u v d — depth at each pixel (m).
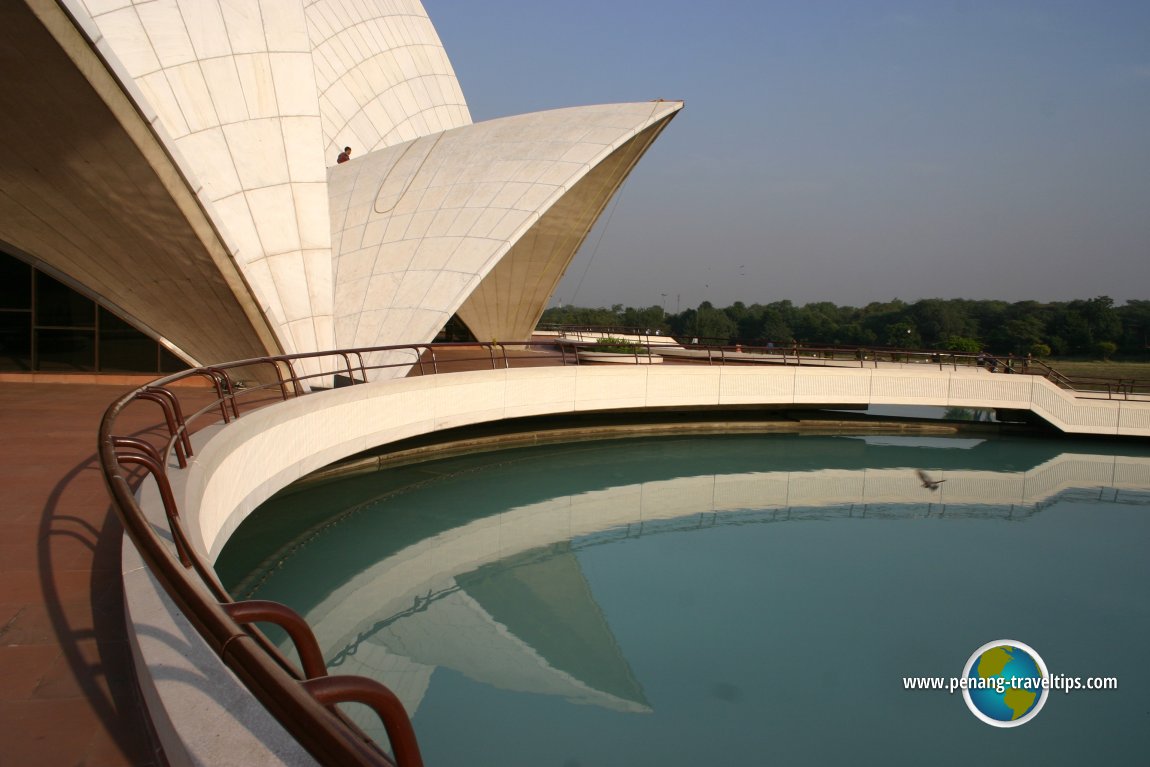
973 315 105.19
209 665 3.09
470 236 20.09
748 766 6.67
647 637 9.40
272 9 16.61
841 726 7.41
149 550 2.49
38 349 17.00
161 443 9.50
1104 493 18.11
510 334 35.72
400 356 18.30
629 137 22.44
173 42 15.66
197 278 14.45
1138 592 11.48
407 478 16.38
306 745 1.52
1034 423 25.64
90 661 4.06
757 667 8.64
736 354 33.28
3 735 3.35
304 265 16.92
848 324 107.75
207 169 15.85
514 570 11.85
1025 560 12.95
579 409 19.78
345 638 9.21
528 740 6.96
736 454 20.53
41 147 11.53
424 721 7.25
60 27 9.20
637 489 16.78
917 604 10.76
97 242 14.36
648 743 7.00
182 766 2.54
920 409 30.08
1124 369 49.88
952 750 7.08
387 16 29.06
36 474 8.02
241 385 18.12
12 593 4.95
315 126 17.03
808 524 14.85
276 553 11.87
